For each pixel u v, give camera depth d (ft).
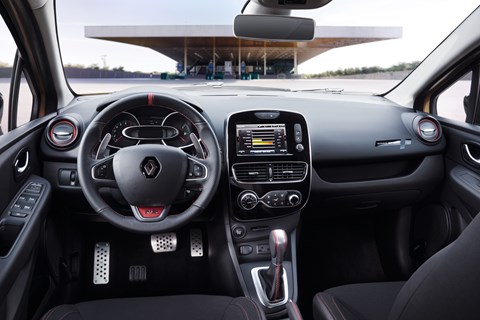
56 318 3.86
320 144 6.68
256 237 5.87
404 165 7.16
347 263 7.65
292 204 5.80
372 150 6.81
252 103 6.87
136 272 6.80
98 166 4.73
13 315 4.29
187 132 5.36
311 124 6.80
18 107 5.90
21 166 5.29
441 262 2.38
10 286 4.08
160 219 4.69
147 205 4.66
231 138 5.70
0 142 4.84
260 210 5.77
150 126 5.24
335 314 3.75
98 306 4.25
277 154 5.73
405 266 7.44
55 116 6.19
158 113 5.43
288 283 5.69
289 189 5.76
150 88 6.22
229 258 5.90
